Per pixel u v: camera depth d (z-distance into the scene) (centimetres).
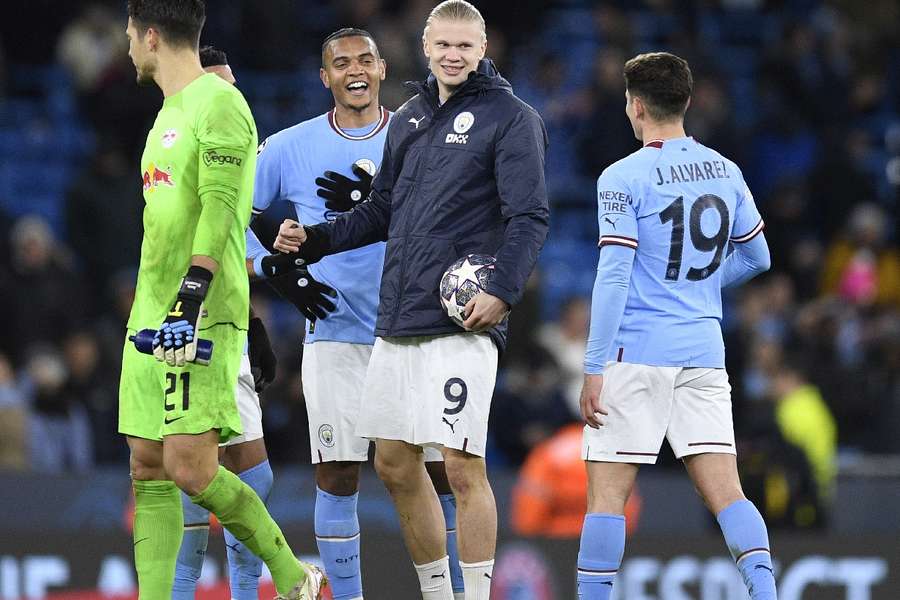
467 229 2009
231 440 2230
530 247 1955
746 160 5434
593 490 2086
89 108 5028
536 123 2019
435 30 2022
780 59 5922
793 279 5184
